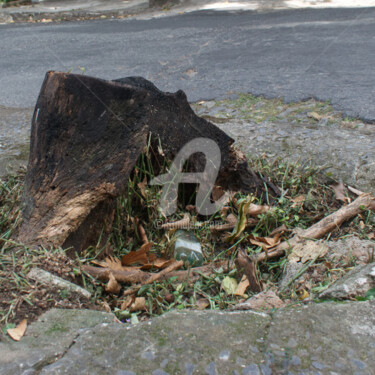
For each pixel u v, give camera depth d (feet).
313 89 16.20
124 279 8.09
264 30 25.88
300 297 7.43
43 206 8.28
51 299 6.47
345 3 32.91
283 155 11.66
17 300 6.24
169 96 8.87
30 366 5.11
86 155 8.36
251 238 9.49
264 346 5.33
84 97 8.29
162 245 9.08
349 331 5.49
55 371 5.08
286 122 13.96
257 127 13.35
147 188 9.29
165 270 8.39
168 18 32.91
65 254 7.73
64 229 8.07
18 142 13.14
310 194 10.45
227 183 10.12
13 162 11.84
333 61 19.25
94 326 5.80
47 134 8.51
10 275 6.77
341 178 10.71
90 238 8.66
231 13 32.58
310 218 10.02
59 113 8.42
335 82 16.72
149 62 21.20
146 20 32.81
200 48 23.04
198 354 5.23
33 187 8.50
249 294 8.00
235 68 19.31
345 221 9.61
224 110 15.35
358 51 20.43
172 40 25.32
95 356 5.26
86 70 20.56
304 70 18.35
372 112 13.99
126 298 7.69
